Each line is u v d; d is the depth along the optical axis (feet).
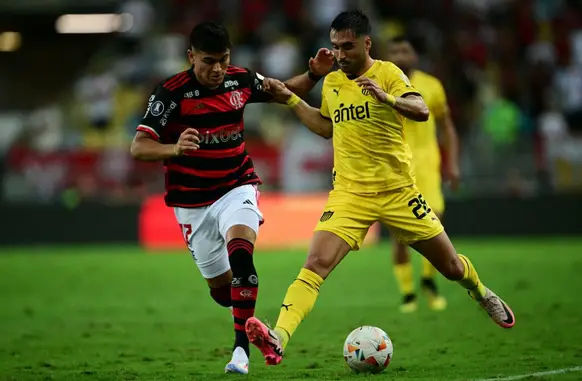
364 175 76.69
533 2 290.76
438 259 78.23
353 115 76.38
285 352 90.12
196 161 77.05
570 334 95.71
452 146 121.90
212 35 73.56
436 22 286.25
